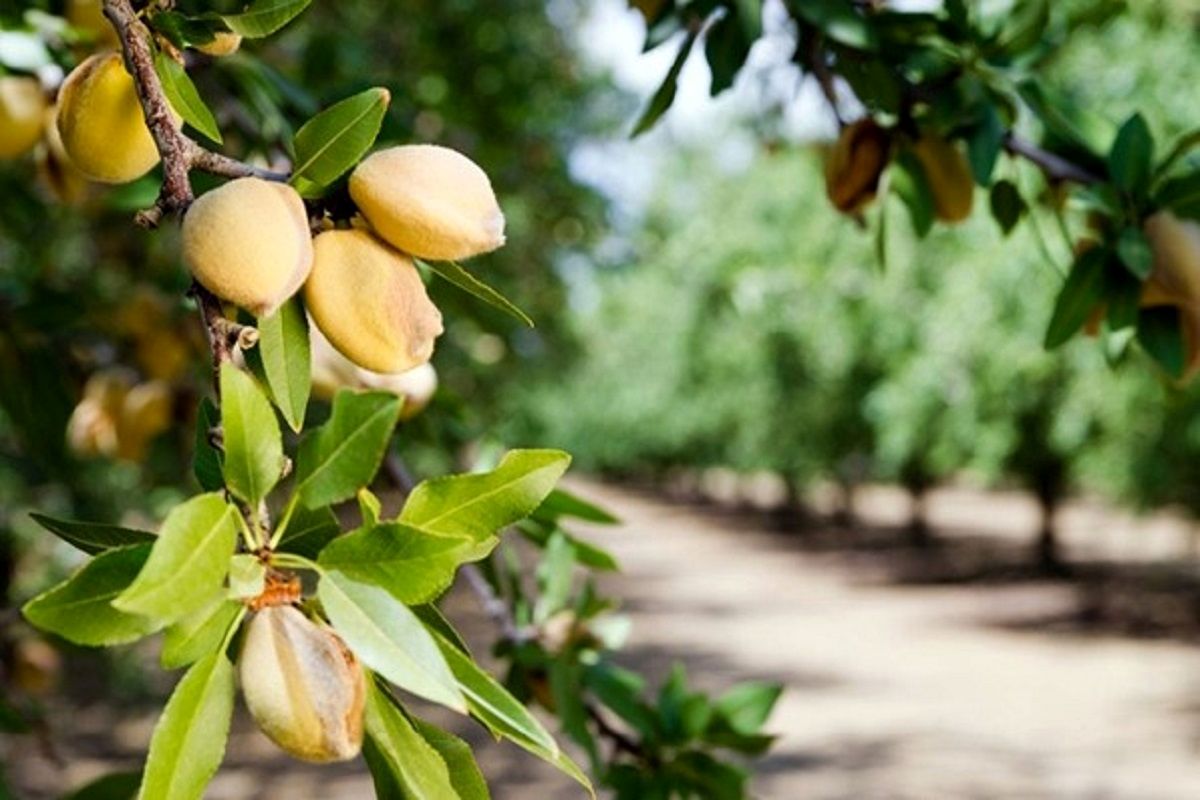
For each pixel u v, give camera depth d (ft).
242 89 8.18
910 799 29.81
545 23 24.41
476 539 3.79
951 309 43.96
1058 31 8.00
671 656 48.26
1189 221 6.51
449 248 3.83
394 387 6.32
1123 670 45.37
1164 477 45.09
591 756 7.04
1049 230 19.30
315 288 3.81
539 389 40.06
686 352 83.20
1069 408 46.09
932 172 7.26
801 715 38.55
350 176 3.89
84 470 15.69
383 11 18.19
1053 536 68.39
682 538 100.42
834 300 48.39
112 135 4.24
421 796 3.50
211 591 3.21
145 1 4.08
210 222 3.60
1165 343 6.66
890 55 7.04
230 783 27.89
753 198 46.34
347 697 3.42
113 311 10.16
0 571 17.97
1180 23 28.19
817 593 66.80
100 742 27.96
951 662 47.06
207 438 3.70
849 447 72.49
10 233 13.24
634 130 7.42
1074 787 30.96
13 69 6.30
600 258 29.19
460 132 15.55
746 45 7.10
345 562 3.48
